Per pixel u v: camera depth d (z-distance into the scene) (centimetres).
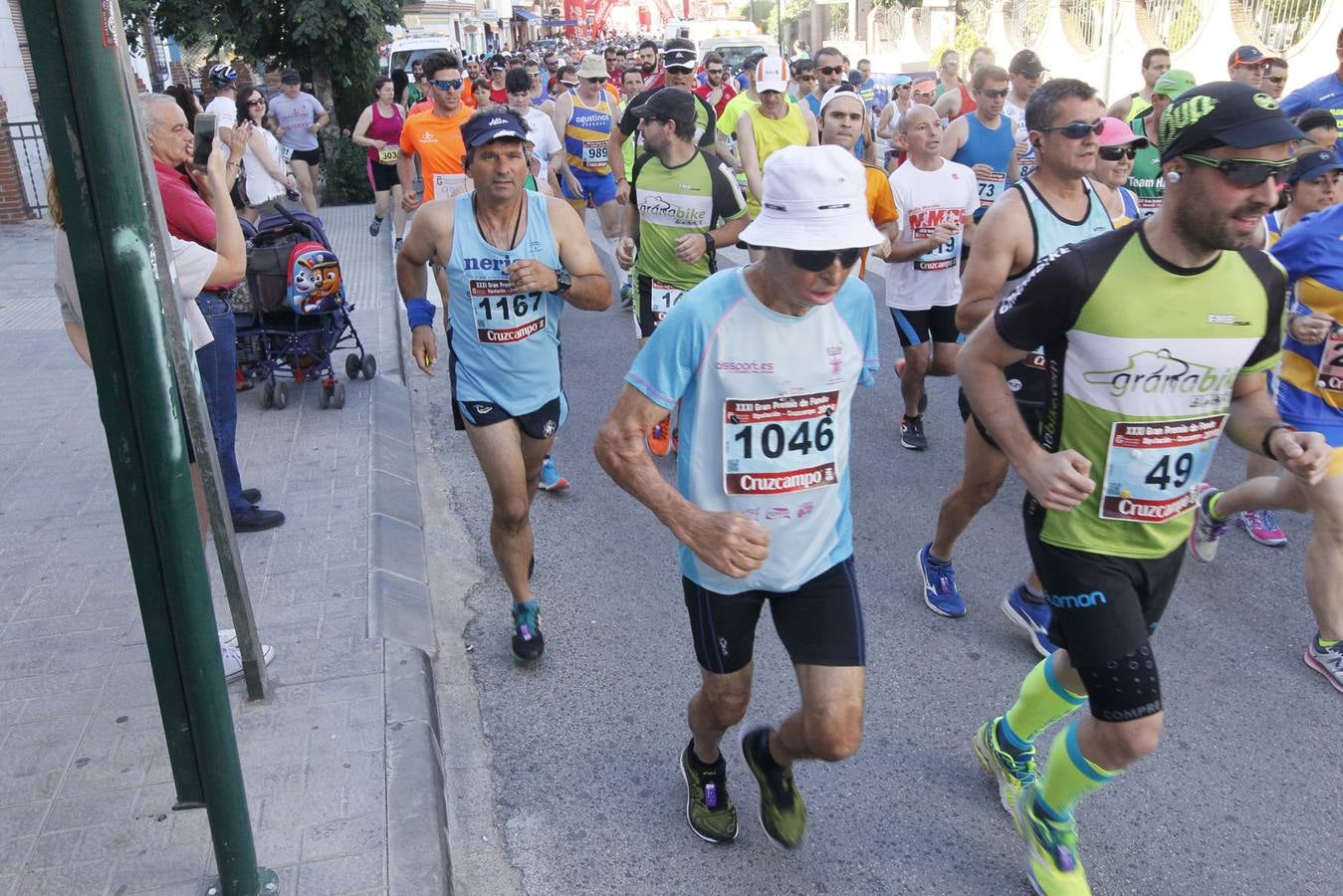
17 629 413
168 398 231
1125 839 320
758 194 739
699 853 317
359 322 889
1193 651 420
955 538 438
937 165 577
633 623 449
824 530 270
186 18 1502
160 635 247
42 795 316
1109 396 255
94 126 213
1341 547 385
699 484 266
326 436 625
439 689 403
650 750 366
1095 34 2005
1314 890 299
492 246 382
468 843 323
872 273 1042
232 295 638
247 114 991
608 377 786
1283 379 398
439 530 545
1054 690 303
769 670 413
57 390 714
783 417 258
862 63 1972
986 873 307
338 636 402
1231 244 236
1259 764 352
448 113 856
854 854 315
